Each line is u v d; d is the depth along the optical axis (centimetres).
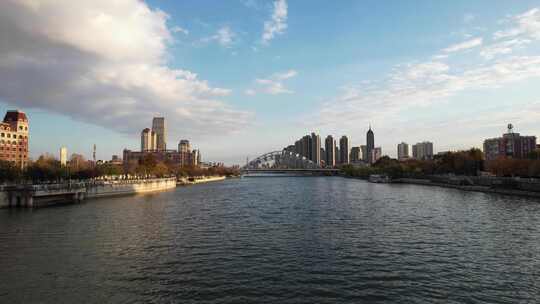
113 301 2953
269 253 4484
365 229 6116
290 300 2981
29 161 15775
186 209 9194
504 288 3269
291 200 11681
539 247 4803
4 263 4012
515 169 15562
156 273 3669
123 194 14625
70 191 11144
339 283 3381
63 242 5088
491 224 6569
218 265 3953
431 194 13625
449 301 2973
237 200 11831
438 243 5034
